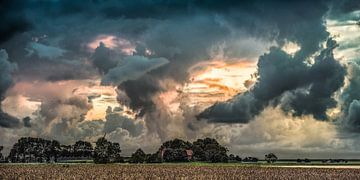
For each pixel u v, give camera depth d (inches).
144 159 6771.7
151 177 2992.1
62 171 3671.3
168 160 7357.3
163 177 3002.0
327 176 3166.8
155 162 6845.5
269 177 3046.3
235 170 3897.6
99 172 3526.1
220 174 3312.0
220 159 7652.6
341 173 3491.6
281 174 3351.4
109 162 6515.8
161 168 4249.5
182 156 7416.3
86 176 3090.6
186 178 2928.2
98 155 6555.1
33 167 4559.5
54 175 3189.0
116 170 3848.4
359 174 3380.9
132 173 3405.5
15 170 3836.1
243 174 3329.2
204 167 4539.9
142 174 3284.9
